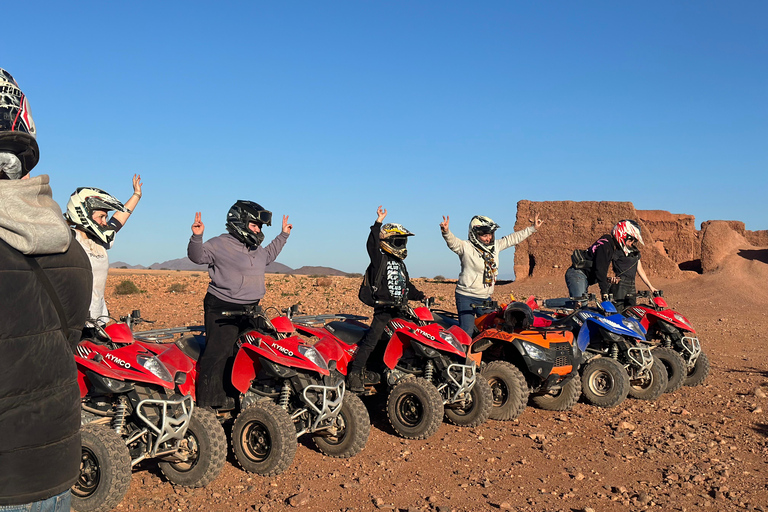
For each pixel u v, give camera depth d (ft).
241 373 19.47
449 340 23.11
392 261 23.18
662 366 30.53
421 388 22.47
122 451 15.52
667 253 187.11
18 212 6.54
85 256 7.60
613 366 28.81
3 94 6.82
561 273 178.50
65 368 7.07
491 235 27.55
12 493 6.59
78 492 15.75
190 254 18.93
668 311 33.96
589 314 29.45
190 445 17.85
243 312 19.33
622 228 32.96
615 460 21.06
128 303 83.46
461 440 22.94
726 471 19.65
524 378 25.57
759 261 166.61
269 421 18.54
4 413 6.50
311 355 19.06
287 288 126.31
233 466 19.69
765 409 28.89
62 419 6.98
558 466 20.36
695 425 25.68
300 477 18.80
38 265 6.75
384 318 23.07
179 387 17.30
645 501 17.19
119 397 16.66
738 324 73.20
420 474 19.29
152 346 17.87
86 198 18.13
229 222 19.72
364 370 24.23
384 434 23.62
